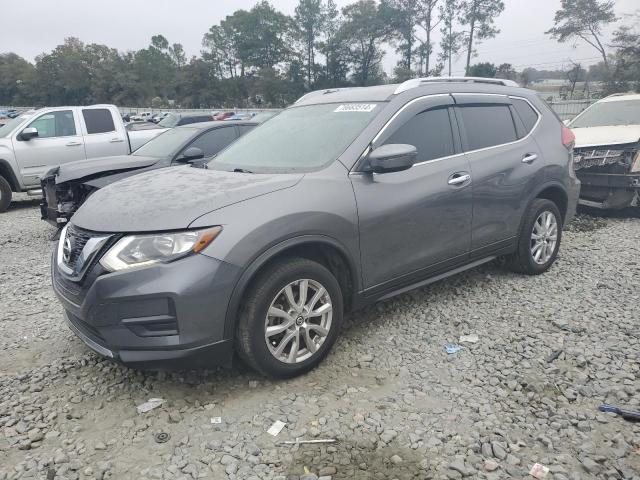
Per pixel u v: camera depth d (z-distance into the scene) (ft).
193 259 9.46
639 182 23.90
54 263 11.53
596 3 176.04
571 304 14.70
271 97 271.69
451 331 13.26
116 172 22.18
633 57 132.67
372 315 14.34
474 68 226.38
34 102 374.02
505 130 15.61
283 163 12.51
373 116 12.66
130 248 9.56
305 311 10.89
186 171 13.17
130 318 9.43
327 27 280.51
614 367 11.30
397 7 239.30
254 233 9.93
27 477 8.42
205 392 10.71
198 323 9.53
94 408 10.33
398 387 10.75
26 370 11.94
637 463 8.45
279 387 10.78
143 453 8.93
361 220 11.56
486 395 10.39
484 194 14.34
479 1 227.81
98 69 335.26
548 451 8.77
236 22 304.30
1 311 15.72
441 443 8.98
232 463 8.57
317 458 8.66
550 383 10.75
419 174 12.87
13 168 33.65
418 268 13.11
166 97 316.81
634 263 18.10
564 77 172.35
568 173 17.22
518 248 16.28
